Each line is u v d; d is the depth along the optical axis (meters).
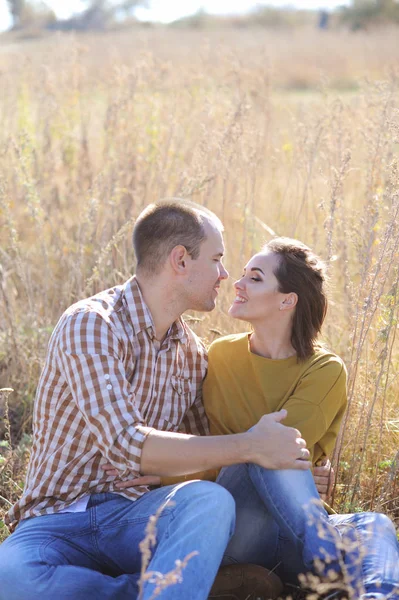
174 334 2.82
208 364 3.00
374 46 15.74
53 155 5.55
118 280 4.39
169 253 2.70
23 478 3.43
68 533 2.56
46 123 5.61
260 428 2.53
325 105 5.10
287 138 5.85
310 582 2.58
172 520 2.44
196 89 5.75
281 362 2.90
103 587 2.40
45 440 2.65
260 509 2.71
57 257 5.06
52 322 4.45
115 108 5.39
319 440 2.88
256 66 6.17
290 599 2.48
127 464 2.48
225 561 2.73
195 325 4.01
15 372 4.21
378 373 3.52
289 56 15.10
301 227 5.00
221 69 6.30
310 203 5.19
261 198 5.35
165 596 2.20
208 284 2.76
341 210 4.25
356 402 3.62
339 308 4.36
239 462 2.50
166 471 2.47
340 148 4.67
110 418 2.48
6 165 5.50
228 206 4.94
